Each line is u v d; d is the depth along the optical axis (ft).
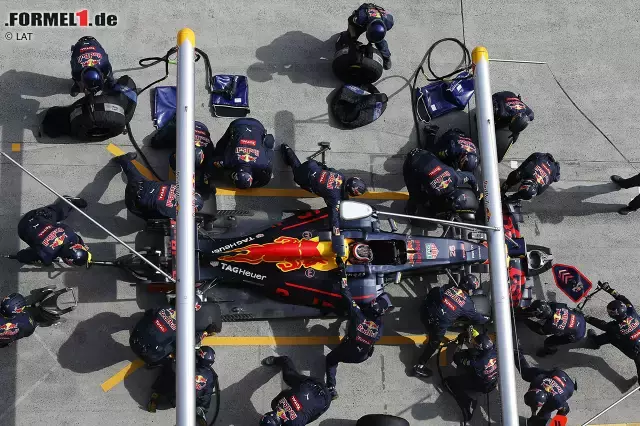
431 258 33.09
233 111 37.04
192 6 38.60
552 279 37.58
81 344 33.01
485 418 34.94
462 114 39.45
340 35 37.88
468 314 32.58
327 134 37.65
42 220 30.58
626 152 40.37
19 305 29.55
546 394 32.19
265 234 33.17
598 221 38.96
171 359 32.19
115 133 34.83
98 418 32.32
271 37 38.81
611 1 43.04
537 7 42.37
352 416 33.96
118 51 37.24
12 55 36.40
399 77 39.27
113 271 33.94
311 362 34.40
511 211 36.11
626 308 34.01
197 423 31.99
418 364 34.53
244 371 33.76
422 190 33.94
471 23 41.22
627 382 36.52
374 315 31.22
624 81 41.75
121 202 34.96
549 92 40.86
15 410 31.94
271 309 33.81
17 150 34.88
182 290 25.27
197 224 32.58
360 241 32.76
